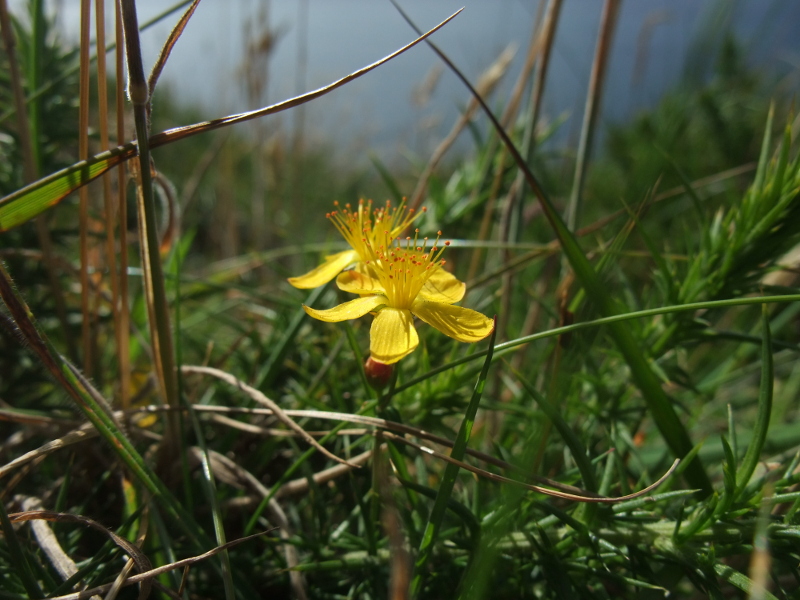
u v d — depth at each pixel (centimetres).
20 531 5
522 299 10
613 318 5
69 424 6
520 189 8
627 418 6
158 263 5
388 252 5
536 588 5
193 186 10
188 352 9
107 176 5
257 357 7
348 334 5
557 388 5
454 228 9
